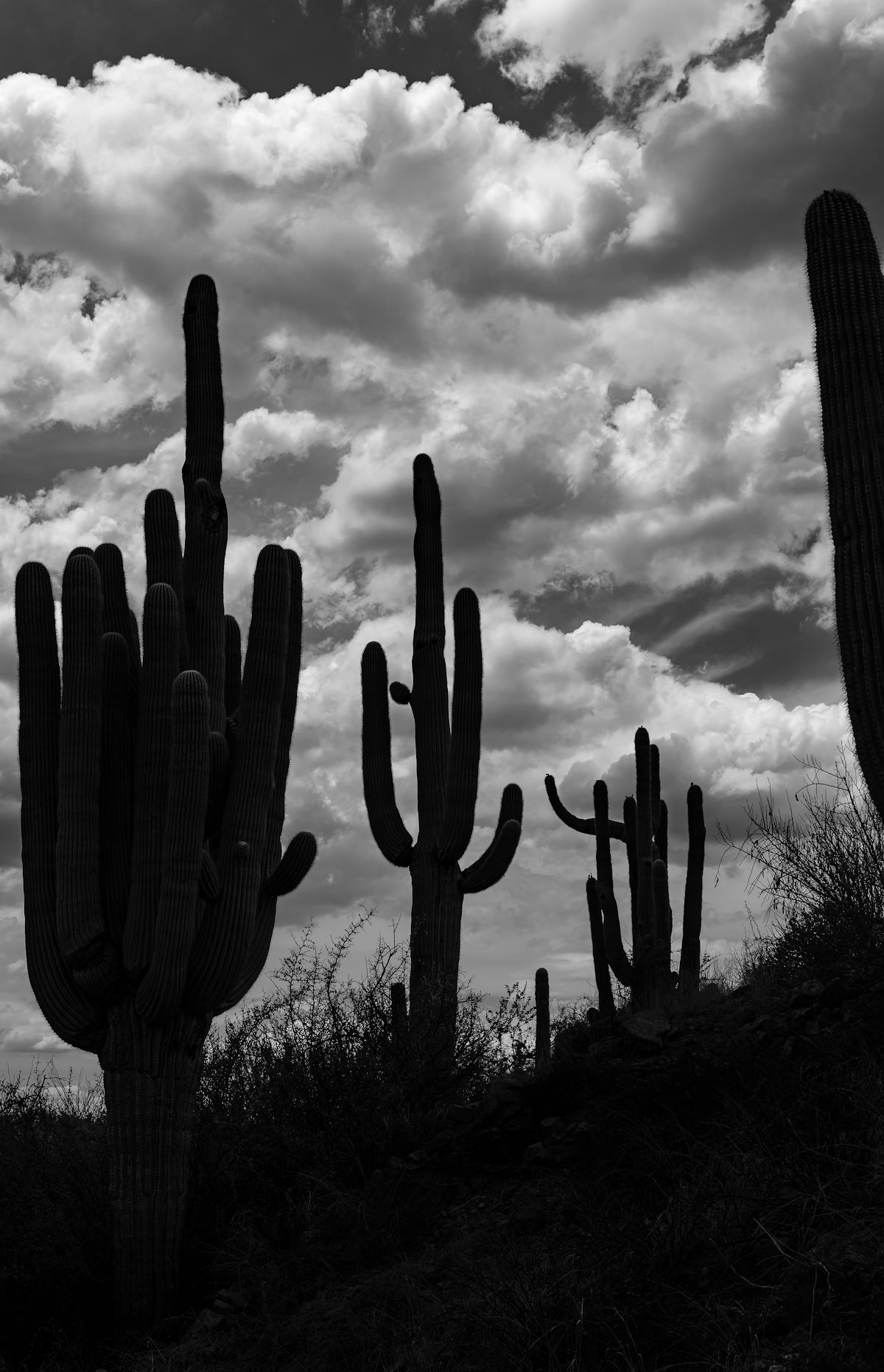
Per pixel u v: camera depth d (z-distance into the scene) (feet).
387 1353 14.70
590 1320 12.76
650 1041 22.11
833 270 21.26
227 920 21.83
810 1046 18.22
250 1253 19.30
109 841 22.21
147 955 20.84
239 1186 22.57
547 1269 14.43
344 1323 16.01
